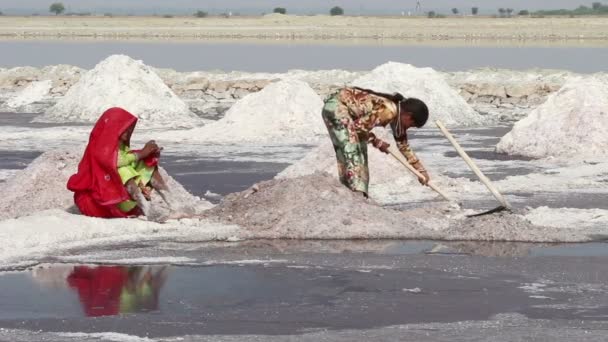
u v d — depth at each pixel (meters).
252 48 76.44
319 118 24.19
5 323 8.26
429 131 25.42
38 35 105.94
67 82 38.00
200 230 11.99
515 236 11.80
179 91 37.75
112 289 9.41
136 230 11.94
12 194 13.67
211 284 9.64
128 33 109.81
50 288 9.41
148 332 8.03
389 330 8.12
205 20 157.75
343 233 11.88
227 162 19.30
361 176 12.81
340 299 9.12
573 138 20.19
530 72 40.84
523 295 9.27
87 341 7.77
